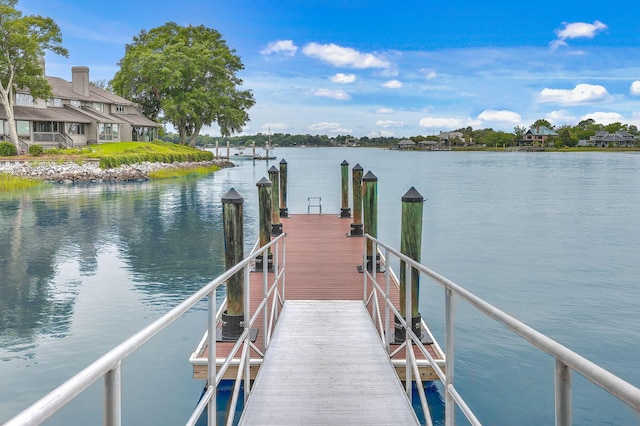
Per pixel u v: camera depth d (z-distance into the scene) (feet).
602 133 600.39
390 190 124.06
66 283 41.09
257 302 27.40
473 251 53.47
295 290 29.73
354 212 48.42
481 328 30.60
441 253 52.54
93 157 150.82
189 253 52.24
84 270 45.29
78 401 22.31
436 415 21.07
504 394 22.70
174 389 23.49
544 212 84.12
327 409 14.39
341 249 41.83
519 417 20.89
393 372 17.06
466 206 92.38
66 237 60.59
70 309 34.65
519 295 37.73
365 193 34.12
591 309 34.35
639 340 28.84
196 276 43.27
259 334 22.79
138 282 41.45
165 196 105.29
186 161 199.82
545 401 22.06
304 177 173.37
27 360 26.66
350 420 13.76
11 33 150.92
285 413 14.14
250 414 14.08
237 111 244.83
